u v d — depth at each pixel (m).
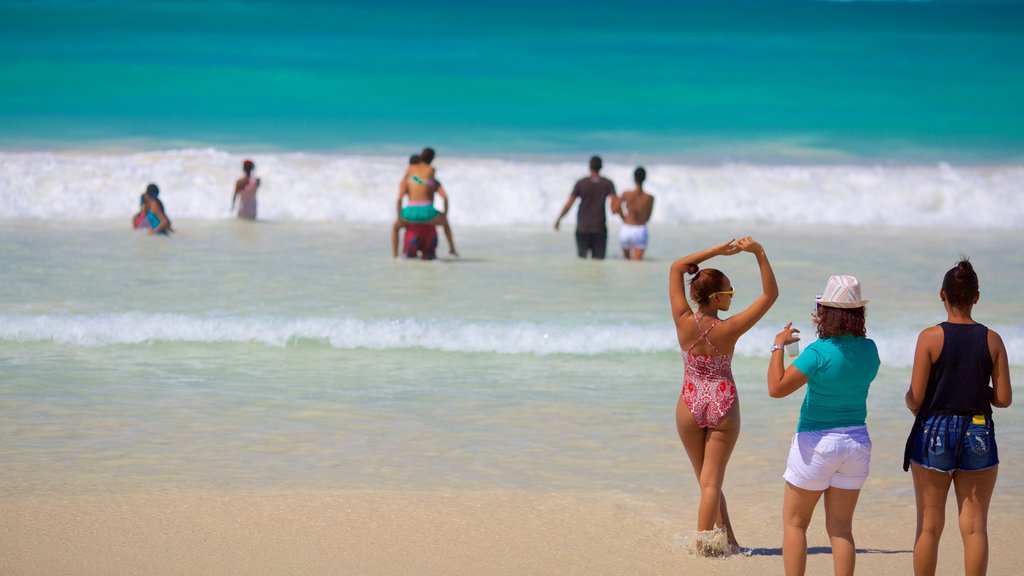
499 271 33.53
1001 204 45.53
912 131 77.50
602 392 21.14
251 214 43.00
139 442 17.48
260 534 13.16
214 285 30.17
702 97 92.38
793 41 122.94
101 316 25.20
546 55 111.69
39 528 13.23
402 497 14.82
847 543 11.23
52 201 42.91
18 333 24.05
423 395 20.73
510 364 23.20
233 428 18.39
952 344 10.99
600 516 14.18
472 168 49.62
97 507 14.12
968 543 11.07
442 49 112.88
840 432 11.07
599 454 17.27
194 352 23.62
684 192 45.69
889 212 44.47
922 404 11.24
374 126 77.94
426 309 27.59
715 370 12.69
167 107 82.44
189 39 112.25
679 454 17.34
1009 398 11.08
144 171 46.81
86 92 86.81
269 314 26.61
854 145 71.38
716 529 12.78
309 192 45.50
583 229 36.00
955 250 37.62
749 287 30.80
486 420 19.16
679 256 36.88
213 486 15.23
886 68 106.81
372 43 114.56
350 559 12.36
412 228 35.16
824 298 11.15
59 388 20.69
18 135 67.50
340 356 23.59
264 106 84.81
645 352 24.17
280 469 16.19
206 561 12.19
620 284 31.55
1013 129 77.62
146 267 32.62
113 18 120.94
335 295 29.16
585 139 73.56
